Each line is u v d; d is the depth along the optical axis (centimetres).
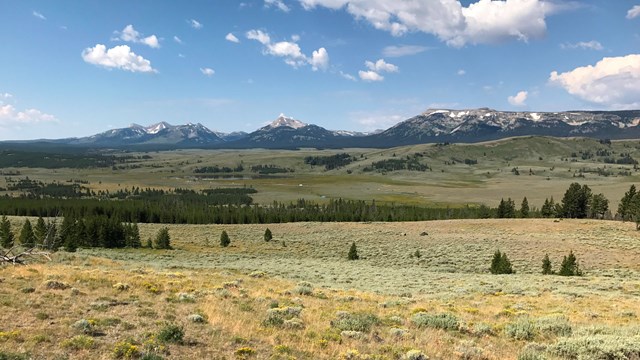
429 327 1673
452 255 6894
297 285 2895
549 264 5091
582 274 4812
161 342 1281
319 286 2991
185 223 14538
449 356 1324
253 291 2394
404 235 9394
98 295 1916
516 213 14312
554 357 1294
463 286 3397
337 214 15725
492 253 6800
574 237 7981
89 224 8944
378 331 1588
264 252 8481
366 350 1339
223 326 1520
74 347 1195
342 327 1592
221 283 2644
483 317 1983
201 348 1277
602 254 6309
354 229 10738
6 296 1734
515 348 1448
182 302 1905
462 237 8494
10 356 1074
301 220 15500
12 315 1474
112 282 2250
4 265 2639
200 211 15162
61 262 3328
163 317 1606
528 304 2408
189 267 4097
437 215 15712
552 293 2986
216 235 10694
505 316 2023
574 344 1342
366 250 8075
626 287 3406
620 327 1622
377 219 15488
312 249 8612
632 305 2402
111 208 14512
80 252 6956
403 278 4122
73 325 1384
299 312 1809
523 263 5969
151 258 6494
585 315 2048
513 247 7138
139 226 12300
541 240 7644
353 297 2394
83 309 1648
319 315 1800
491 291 3052
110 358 1136
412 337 1519
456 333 1606
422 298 2653
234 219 14688
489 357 1326
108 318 1503
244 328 1509
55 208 14562
